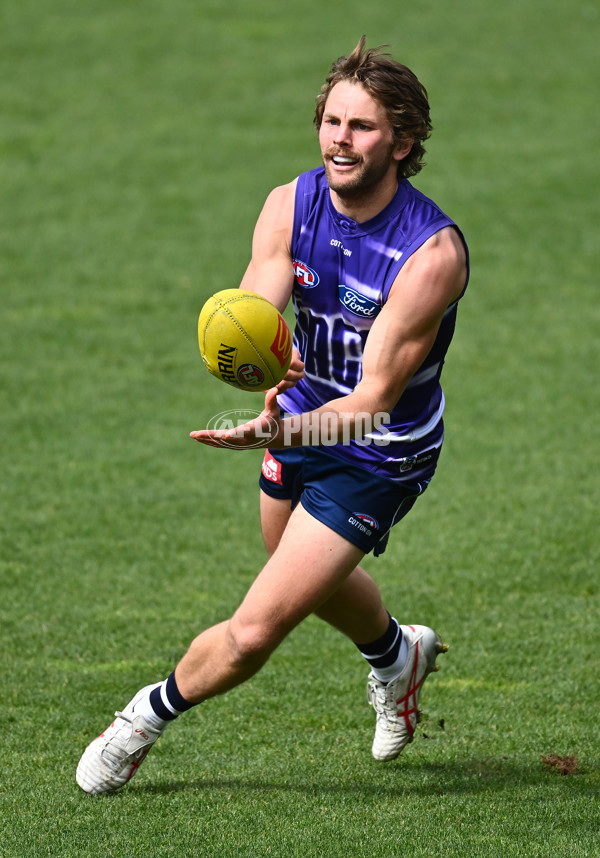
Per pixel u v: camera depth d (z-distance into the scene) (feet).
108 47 222.69
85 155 176.04
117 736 43.96
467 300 128.16
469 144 180.34
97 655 59.31
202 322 38.32
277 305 41.91
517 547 73.82
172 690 43.52
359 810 42.68
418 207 40.91
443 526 77.61
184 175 168.35
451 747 49.78
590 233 148.05
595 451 90.79
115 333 117.91
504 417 98.17
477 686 56.24
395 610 65.16
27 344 114.32
